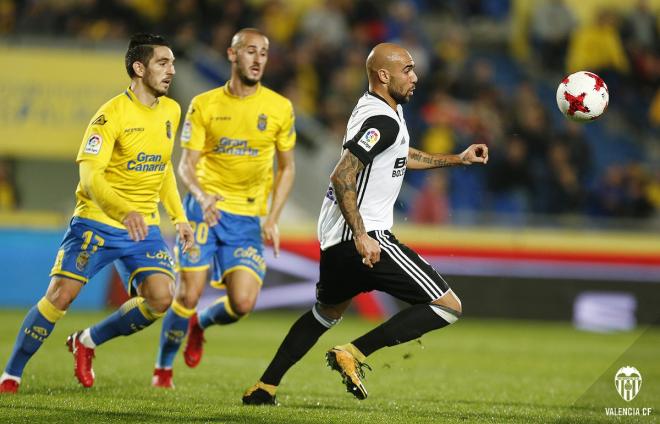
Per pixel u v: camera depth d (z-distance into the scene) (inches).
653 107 2640.3
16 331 1533.0
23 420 737.0
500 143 2306.8
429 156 901.2
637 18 2655.0
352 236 801.6
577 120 875.4
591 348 1626.5
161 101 901.8
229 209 1047.0
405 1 2677.2
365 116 793.6
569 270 2017.7
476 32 2738.7
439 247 2009.1
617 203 2295.8
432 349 1557.6
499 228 2044.8
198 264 1021.2
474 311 2010.3
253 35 1018.1
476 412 885.2
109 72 2062.0
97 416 763.4
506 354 1517.0
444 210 2121.1
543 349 1594.5
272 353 1416.1
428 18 2723.9
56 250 1962.4
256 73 1017.5
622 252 2023.9
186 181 1020.5
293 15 2474.2
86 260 892.0
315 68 2353.6
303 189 2161.7
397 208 2201.0
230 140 1034.1
